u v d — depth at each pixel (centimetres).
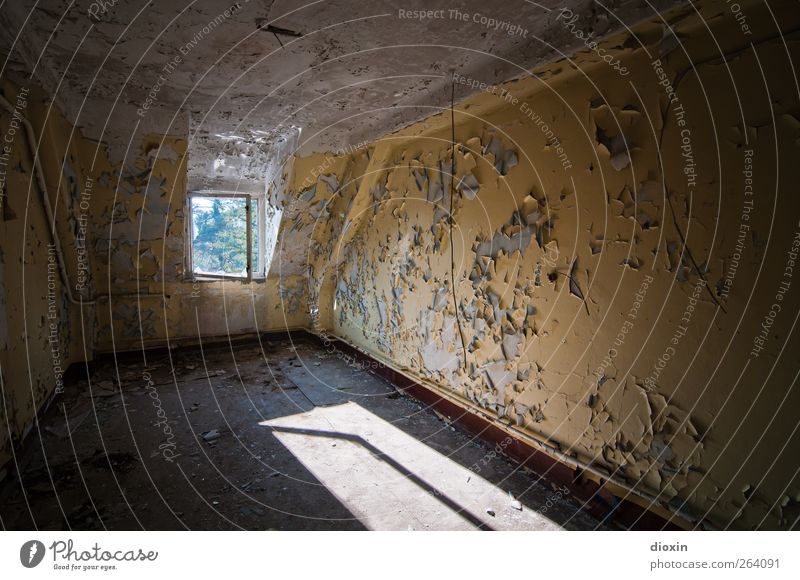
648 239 140
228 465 193
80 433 221
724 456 123
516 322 194
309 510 162
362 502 167
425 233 255
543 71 159
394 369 288
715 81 119
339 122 267
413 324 272
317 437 221
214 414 249
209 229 402
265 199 380
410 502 168
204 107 243
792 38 104
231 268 415
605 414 157
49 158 231
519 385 195
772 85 108
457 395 235
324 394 281
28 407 197
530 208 184
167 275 353
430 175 249
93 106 242
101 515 156
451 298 236
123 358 340
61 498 165
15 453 178
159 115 257
